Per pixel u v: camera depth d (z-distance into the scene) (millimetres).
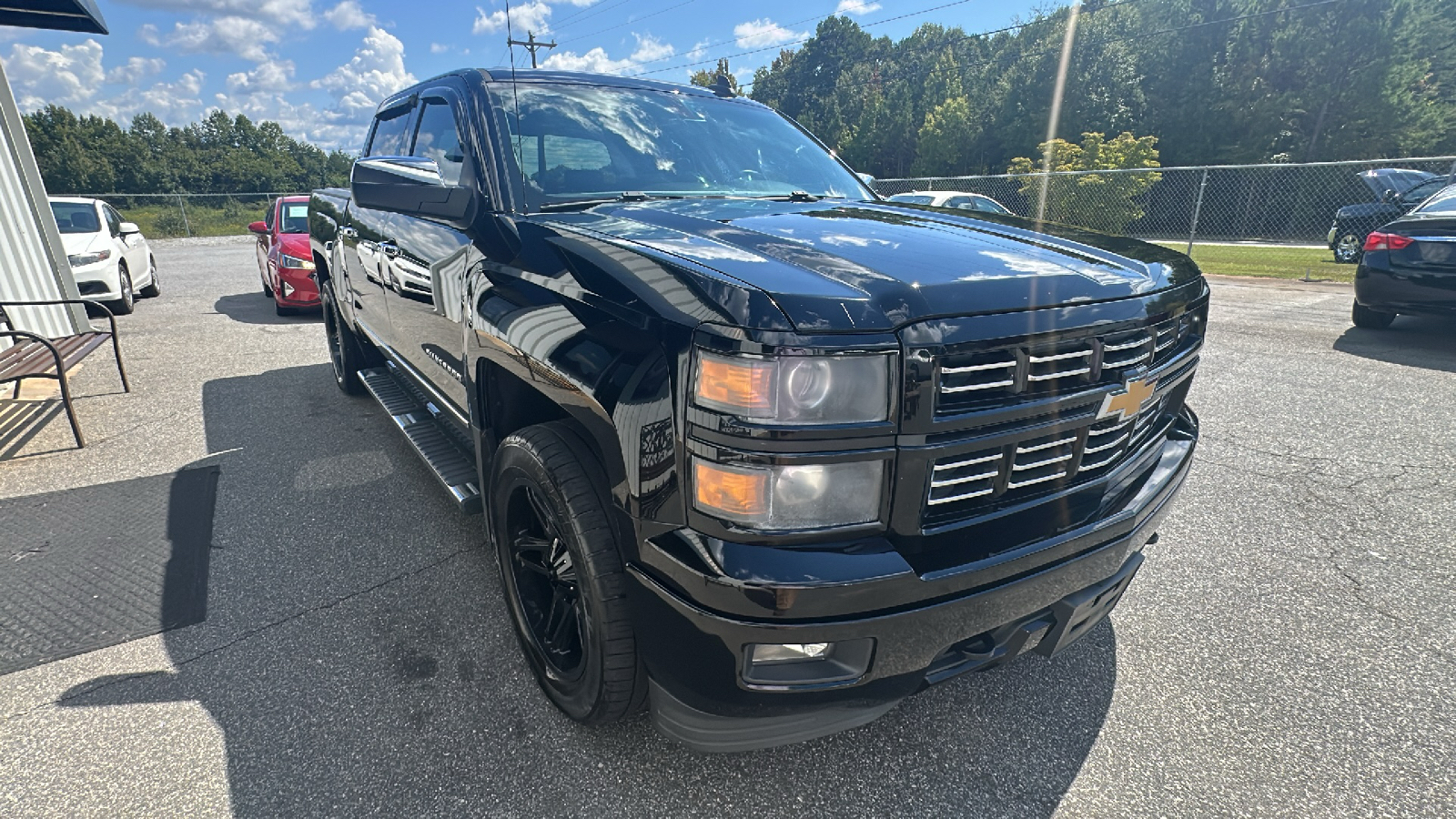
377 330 3881
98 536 3158
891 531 1453
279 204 9375
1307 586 2783
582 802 1809
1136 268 1857
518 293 1971
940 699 2191
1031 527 1616
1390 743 2008
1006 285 1531
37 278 6375
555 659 2043
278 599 2689
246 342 7273
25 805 1774
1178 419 2328
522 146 2428
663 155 2727
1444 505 3445
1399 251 6496
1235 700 2180
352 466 3959
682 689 1594
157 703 2133
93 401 5152
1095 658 2379
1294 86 35188
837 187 3023
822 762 1949
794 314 1335
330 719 2080
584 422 1684
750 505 1372
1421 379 5574
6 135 6070
